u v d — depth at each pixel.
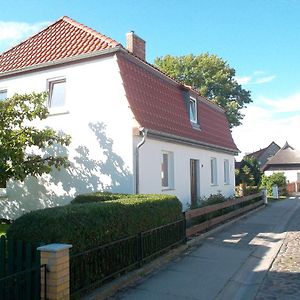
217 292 6.68
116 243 6.95
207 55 42.44
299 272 8.00
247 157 38.19
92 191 12.44
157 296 6.39
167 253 9.06
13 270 5.47
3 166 9.48
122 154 11.98
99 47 12.76
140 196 9.75
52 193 13.17
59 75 13.32
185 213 10.73
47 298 5.14
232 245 10.71
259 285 7.18
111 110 12.26
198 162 17.20
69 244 5.48
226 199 17.14
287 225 14.99
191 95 16.97
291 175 51.56
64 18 15.05
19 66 14.11
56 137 11.01
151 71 14.31
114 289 6.56
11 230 5.79
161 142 13.63
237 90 45.16
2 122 9.84
